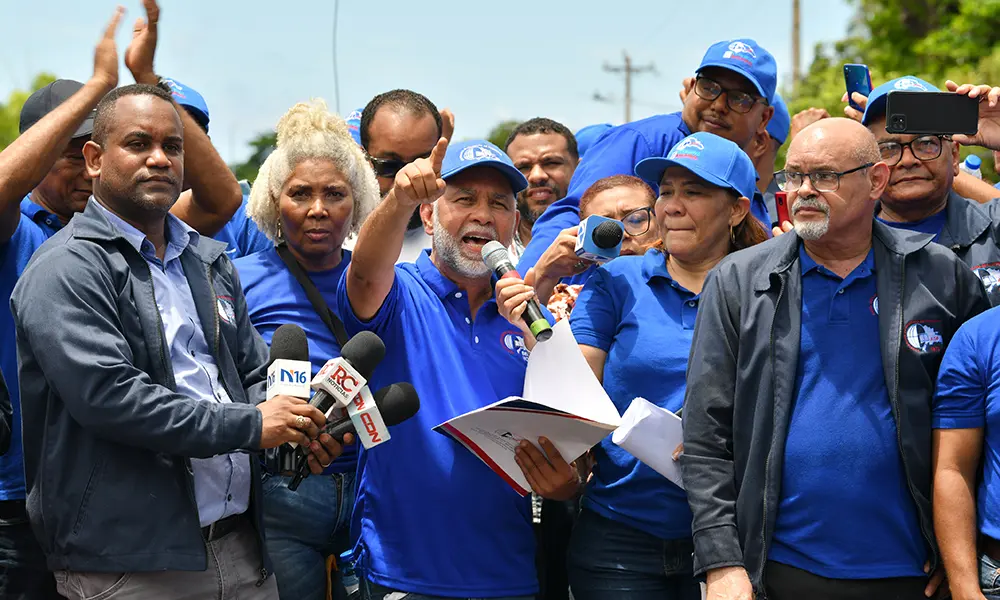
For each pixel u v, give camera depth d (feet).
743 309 12.46
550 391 13.01
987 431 12.19
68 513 11.39
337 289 13.74
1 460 13.15
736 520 12.31
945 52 58.18
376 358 12.21
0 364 13.26
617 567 13.69
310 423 11.72
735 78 18.40
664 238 14.16
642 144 18.78
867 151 12.28
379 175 18.16
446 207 13.47
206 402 11.52
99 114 12.35
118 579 11.50
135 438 11.18
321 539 14.38
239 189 16.34
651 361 13.53
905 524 12.02
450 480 13.05
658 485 13.44
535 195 21.43
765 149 19.84
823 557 11.97
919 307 12.23
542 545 15.33
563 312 15.11
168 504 11.62
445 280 13.79
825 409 12.08
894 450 12.01
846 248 12.43
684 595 13.75
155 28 14.85
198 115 17.60
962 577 11.81
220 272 13.24
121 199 12.14
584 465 13.96
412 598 12.89
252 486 12.71
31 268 11.56
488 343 13.67
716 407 12.50
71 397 11.09
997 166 16.89
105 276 11.57
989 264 15.05
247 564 12.64
